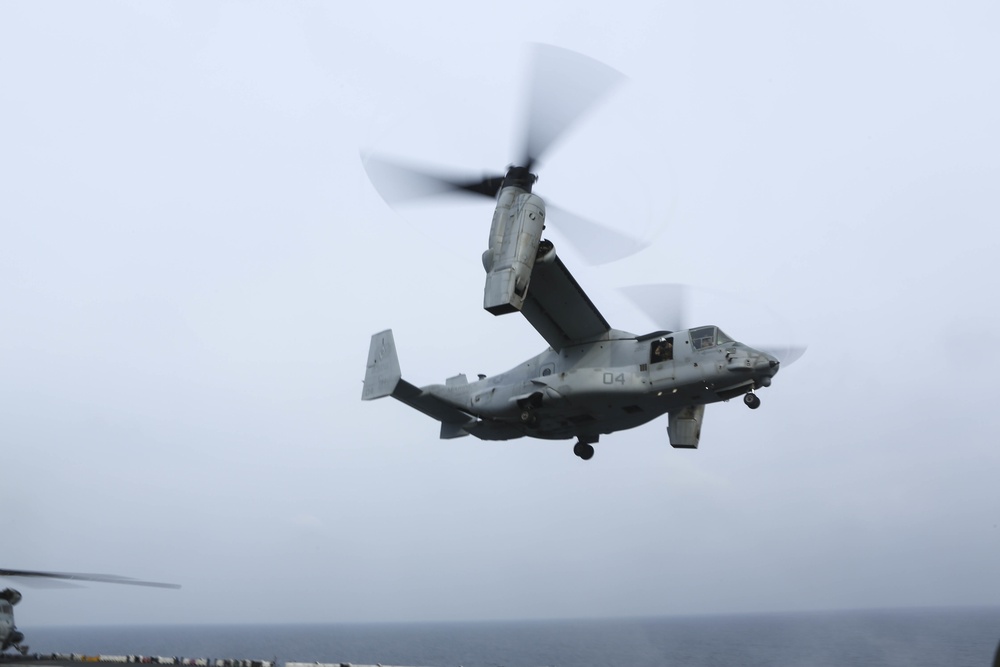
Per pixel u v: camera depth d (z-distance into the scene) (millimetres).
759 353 17766
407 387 21219
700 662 76125
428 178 17703
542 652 101438
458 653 104500
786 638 119812
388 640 168625
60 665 14273
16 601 14258
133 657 15836
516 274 16375
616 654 92188
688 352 18312
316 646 138500
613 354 19219
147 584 12672
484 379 21266
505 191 17609
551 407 19516
